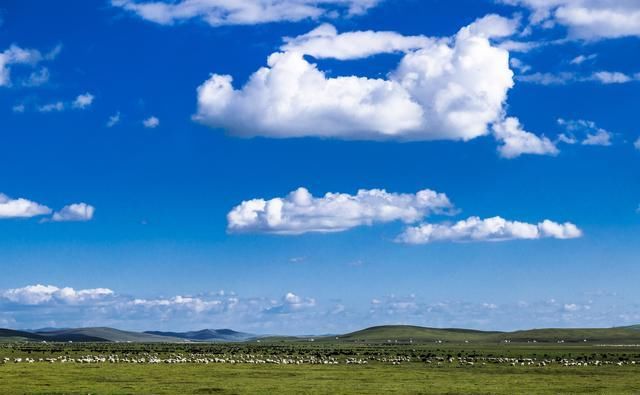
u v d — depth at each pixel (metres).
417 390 114.75
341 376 145.12
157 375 143.75
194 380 131.75
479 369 171.88
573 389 118.12
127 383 124.12
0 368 161.88
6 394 105.94
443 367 180.25
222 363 195.50
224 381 129.88
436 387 120.25
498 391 114.00
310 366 182.88
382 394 108.06
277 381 130.88
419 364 196.00
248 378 137.75
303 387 119.00
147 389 113.81
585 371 164.75
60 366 172.88
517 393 111.00
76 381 127.56
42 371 152.00
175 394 106.81
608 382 132.62
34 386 117.44
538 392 112.88
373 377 142.75
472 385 124.38
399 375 148.75
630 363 199.00
